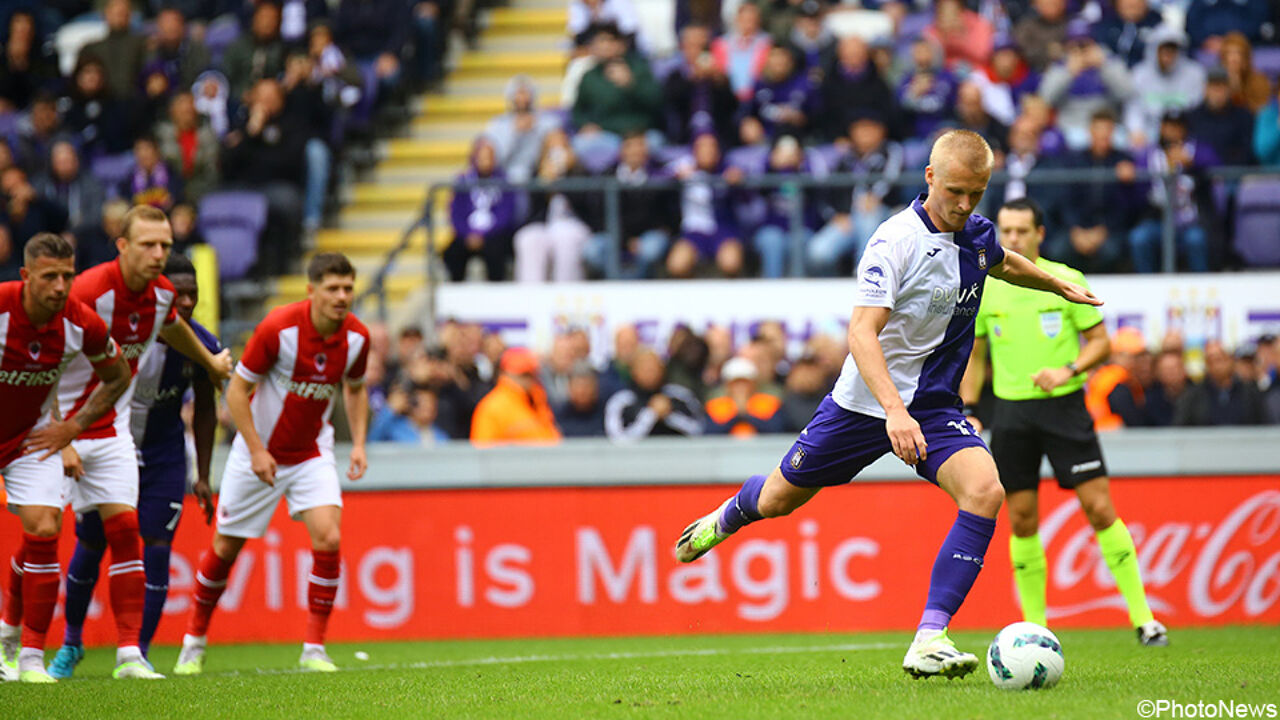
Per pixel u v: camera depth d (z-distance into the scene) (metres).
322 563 26.80
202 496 27.36
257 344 26.03
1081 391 27.69
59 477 23.67
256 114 52.81
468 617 35.22
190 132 53.53
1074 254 44.41
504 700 18.94
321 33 57.41
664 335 44.28
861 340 17.91
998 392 27.94
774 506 19.84
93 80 57.25
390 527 35.38
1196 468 35.03
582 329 44.22
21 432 23.47
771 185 45.44
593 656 28.97
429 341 46.41
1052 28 55.94
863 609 35.09
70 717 18.06
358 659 29.61
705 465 35.62
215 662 29.83
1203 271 44.47
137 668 24.20
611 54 52.91
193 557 35.31
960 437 18.59
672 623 35.22
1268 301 43.75
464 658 29.30
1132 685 18.31
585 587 35.31
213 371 26.31
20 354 22.48
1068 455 27.59
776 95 52.03
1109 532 27.88
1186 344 43.91
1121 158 46.31
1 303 22.22
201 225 51.03
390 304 52.50
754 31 56.69
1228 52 51.97
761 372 41.66
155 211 24.08
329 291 26.00
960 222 18.22
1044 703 16.30
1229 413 40.66
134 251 23.83
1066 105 52.97
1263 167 45.81
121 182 53.31
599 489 35.56
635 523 35.44
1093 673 20.39
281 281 52.41
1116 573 28.08
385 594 35.22
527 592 35.28
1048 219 44.66
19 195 49.91
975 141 17.83
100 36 65.38
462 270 47.50
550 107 62.28
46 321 22.47
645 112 52.19
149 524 26.92
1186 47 56.19
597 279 46.34
